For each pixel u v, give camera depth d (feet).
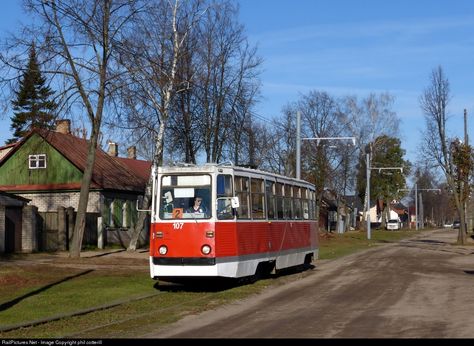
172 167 56.70
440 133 150.00
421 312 41.96
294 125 185.37
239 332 35.50
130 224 135.54
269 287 59.77
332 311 43.19
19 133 168.76
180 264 54.85
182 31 97.91
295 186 76.95
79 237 88.22
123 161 157.69
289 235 72.54
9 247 97.19
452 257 104.53
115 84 85.35
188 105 108.68
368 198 192.95
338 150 199.82
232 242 56.65
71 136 140.56
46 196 127.54
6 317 41.06
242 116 117.19
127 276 67.21
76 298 50.47
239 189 59.47
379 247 144.25
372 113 236.84
